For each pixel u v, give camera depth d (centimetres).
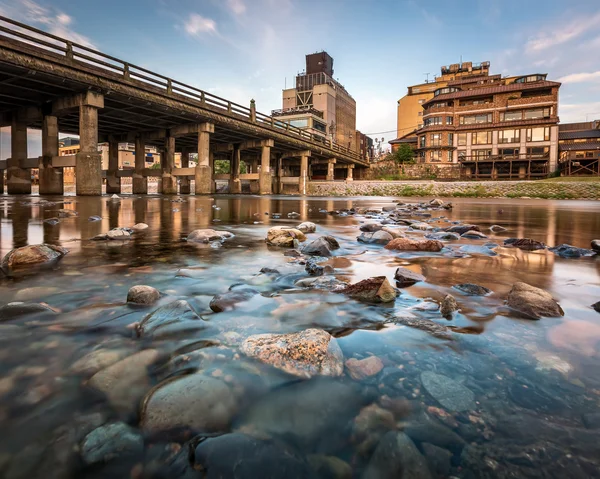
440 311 178
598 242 373
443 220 812
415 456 79
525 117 4659
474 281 245
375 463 77
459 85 5466
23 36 1441
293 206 1342
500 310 181
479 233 500
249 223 673
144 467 76
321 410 95
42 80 1606
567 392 104
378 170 5538
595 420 91
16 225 543
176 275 248
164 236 463
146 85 1998
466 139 4981
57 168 2050
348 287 207
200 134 2559
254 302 187
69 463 76
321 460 78
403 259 328
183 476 73
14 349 125
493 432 87
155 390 99
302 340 126
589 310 182
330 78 7444
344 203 1702
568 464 77
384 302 193
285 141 3478
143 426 87
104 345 130
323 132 6581
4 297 189
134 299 181
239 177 3478
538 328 156
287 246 388
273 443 83
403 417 92
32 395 98
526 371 116
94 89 1753
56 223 583
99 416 90
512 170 4775
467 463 78
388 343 138
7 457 77
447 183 3472
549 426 89
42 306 169
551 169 4478
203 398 97
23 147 2181
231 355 124
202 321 154
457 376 113
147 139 2906
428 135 5097
